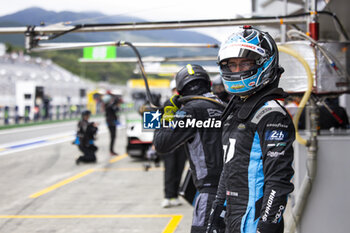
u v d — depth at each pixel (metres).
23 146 14.52
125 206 5.95
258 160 1.95
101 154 12.16
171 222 5.05
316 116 3.41
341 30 4.48
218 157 2.69
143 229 4.77
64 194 6.84
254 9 6.68
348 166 3.30
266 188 1.89
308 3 3.98
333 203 3.30
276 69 2.12
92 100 38.12
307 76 3.35
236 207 2.00
